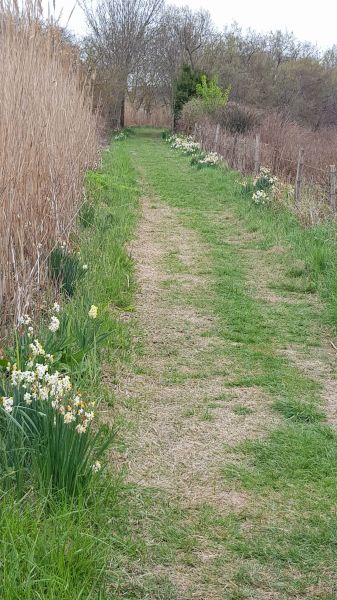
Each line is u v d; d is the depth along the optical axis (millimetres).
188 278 8633
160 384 5488
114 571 3254
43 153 7188
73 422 3691
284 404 5168
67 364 5152
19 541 3090
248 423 4918
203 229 11531
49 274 6512
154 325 6844
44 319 5863
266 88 41938
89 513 3566
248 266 9336
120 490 3918
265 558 3482
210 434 4727
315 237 9547
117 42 40219
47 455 3621
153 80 44250
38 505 3398
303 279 8562
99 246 8867
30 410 3869
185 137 30062
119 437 4559
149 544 3512
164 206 13891
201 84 35969
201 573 3342
